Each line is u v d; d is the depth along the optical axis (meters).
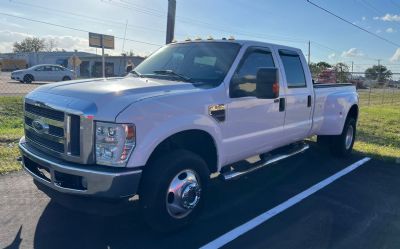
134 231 4.19
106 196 3.53
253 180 6.16
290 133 5.89
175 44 5.62
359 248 3.98
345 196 5.54
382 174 6.74
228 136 4.61
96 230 4.19
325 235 4.25
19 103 15.02
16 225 4.24
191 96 4.12
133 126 3.56
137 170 3.62
